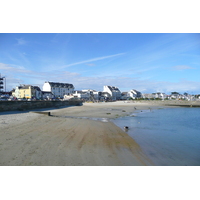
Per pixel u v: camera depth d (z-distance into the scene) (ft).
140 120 67.21
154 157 25.81
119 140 34.40
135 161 23.80
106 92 418.51
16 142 27.94
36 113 66.90
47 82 329.93
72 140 31.81
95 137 35.45
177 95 552.41
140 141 34.60
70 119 57.47
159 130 47.60
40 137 32.09
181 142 35.17
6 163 20.36
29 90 260.83
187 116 86.38
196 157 26.53
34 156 22.77
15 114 59.93
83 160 22.72
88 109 118.83
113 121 62.59
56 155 23.65
